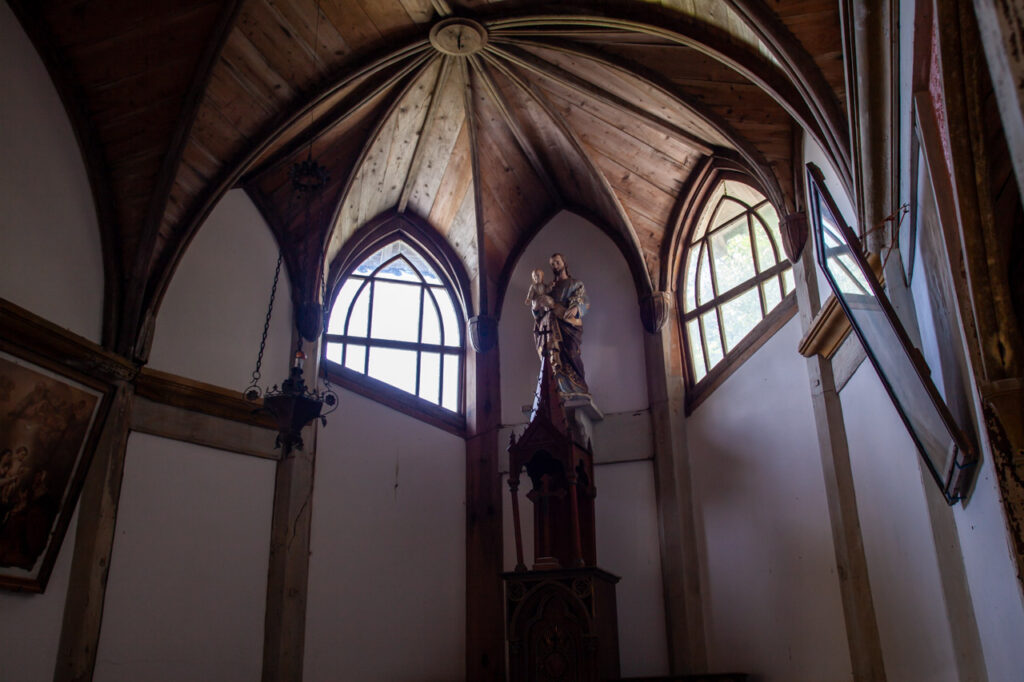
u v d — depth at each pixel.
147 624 8.43
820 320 8.27
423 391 12.05
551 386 9.75
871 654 7.73
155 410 9.00
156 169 9.05
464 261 12.75
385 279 12.31
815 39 7.20
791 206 9.29
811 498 8.92
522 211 12.72
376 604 10.34
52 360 7.79
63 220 8.38
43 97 8.28
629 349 11.88
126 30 8.27
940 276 5.00
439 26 9.80
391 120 10.80
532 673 8.57
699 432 10.94
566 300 11.43
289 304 10.74
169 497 8.92
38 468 7.73
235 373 9.84
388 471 11.00
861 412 7.87
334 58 9.68
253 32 8.86
